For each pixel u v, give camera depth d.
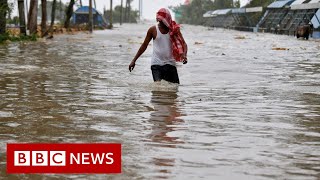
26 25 31.55
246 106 6.70
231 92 8.12
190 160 4.05
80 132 5.05
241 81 9.73
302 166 3.91
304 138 4.84
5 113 6.06
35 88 8.38
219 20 93.81
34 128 5.22
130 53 18.38
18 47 21.59
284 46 25.64
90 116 5.91
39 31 40.06
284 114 6.12
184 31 63.84
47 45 23.70
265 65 13.62
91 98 7.33
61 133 5.00
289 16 49.91
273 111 6.33
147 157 4.13
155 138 4.80
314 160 4.08
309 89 8.53
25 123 5.47
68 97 7.41
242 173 3.72
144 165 3.92
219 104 6.87
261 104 6.88
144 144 4.56
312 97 7.57
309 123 5.58
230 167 3.87
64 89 8.30
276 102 7.07
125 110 6.33
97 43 26.67
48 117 5.83
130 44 25.80
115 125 5.40
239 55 17.94
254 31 61.09
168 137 4.85
